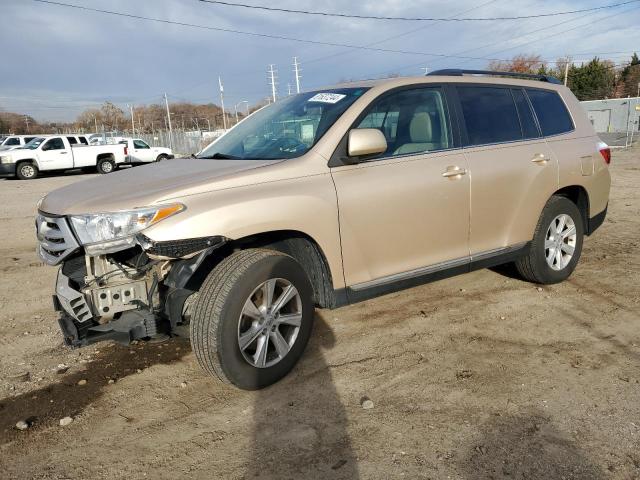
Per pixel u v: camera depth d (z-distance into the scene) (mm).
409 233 3848
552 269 4902
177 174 3484
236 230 3061
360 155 3480
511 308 4523
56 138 23047
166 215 2938
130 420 3078
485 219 4301
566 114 5145
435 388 3277
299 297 3398
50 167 22672
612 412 2957
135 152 27219
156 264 3100
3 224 9734
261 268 3141
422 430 2854
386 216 3691
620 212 8617
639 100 44281
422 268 3996
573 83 69938
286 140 3840
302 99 4273
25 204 12805
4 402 3311
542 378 3348
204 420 3041
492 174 4266
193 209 2980
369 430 2875
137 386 3461
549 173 4672
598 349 3719
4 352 4027
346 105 3781
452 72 4449
